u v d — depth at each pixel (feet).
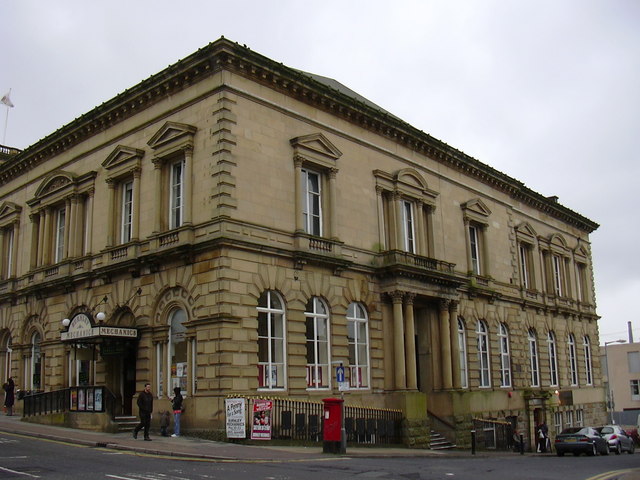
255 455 66.13
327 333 97.25
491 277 139.54
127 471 51.93
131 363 99.25
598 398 181.57
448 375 114.32
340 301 99.81
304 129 99.96
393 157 117.80
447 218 129.29
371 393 102.17
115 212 102.94
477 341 131.64
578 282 186.19
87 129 110.73
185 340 88.74
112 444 70.03
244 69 91.45
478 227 140.77
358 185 108.27
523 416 140.67
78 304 106.63
